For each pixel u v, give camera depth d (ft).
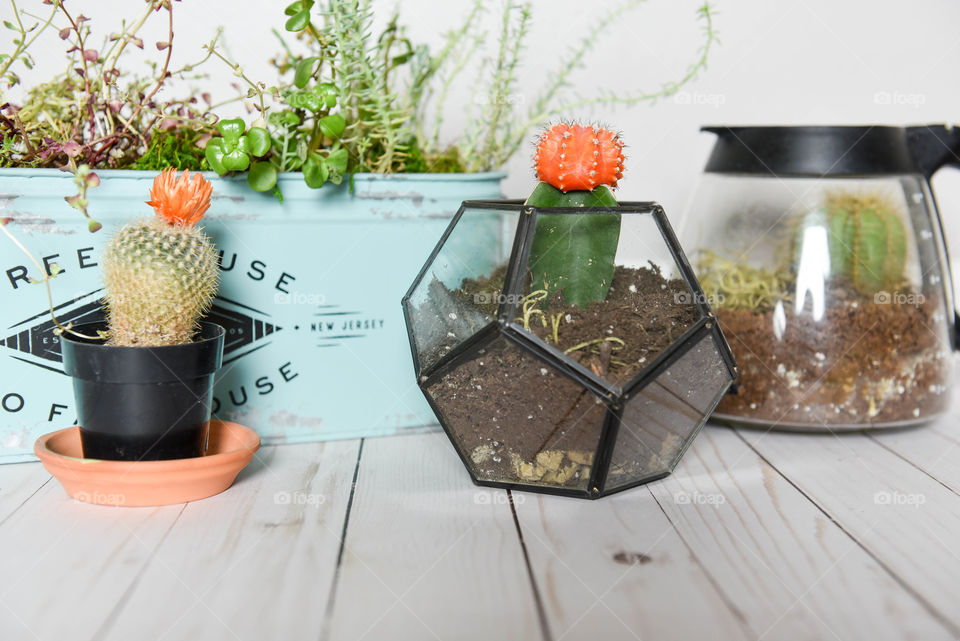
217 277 2.83
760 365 3.19
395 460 3.00
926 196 3.32
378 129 3.17
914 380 3.20
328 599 1.98
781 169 3.14
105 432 2.51
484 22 4.05
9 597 1.97
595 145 2.53
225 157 2.73
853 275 3.08
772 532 2.40
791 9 4.30
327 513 2.51
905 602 1.99
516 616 1.91
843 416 3.17
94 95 2.94
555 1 4.11
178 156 2.98
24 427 2.89
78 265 2.81
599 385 2.36
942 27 4.36
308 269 3.05
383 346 3.19
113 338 2.66
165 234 2.50
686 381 2.56
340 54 2.96
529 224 2.44
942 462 3.01
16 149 2.97
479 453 2.66
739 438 3.30
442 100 3.59
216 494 2.66
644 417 2.51
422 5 3.97
